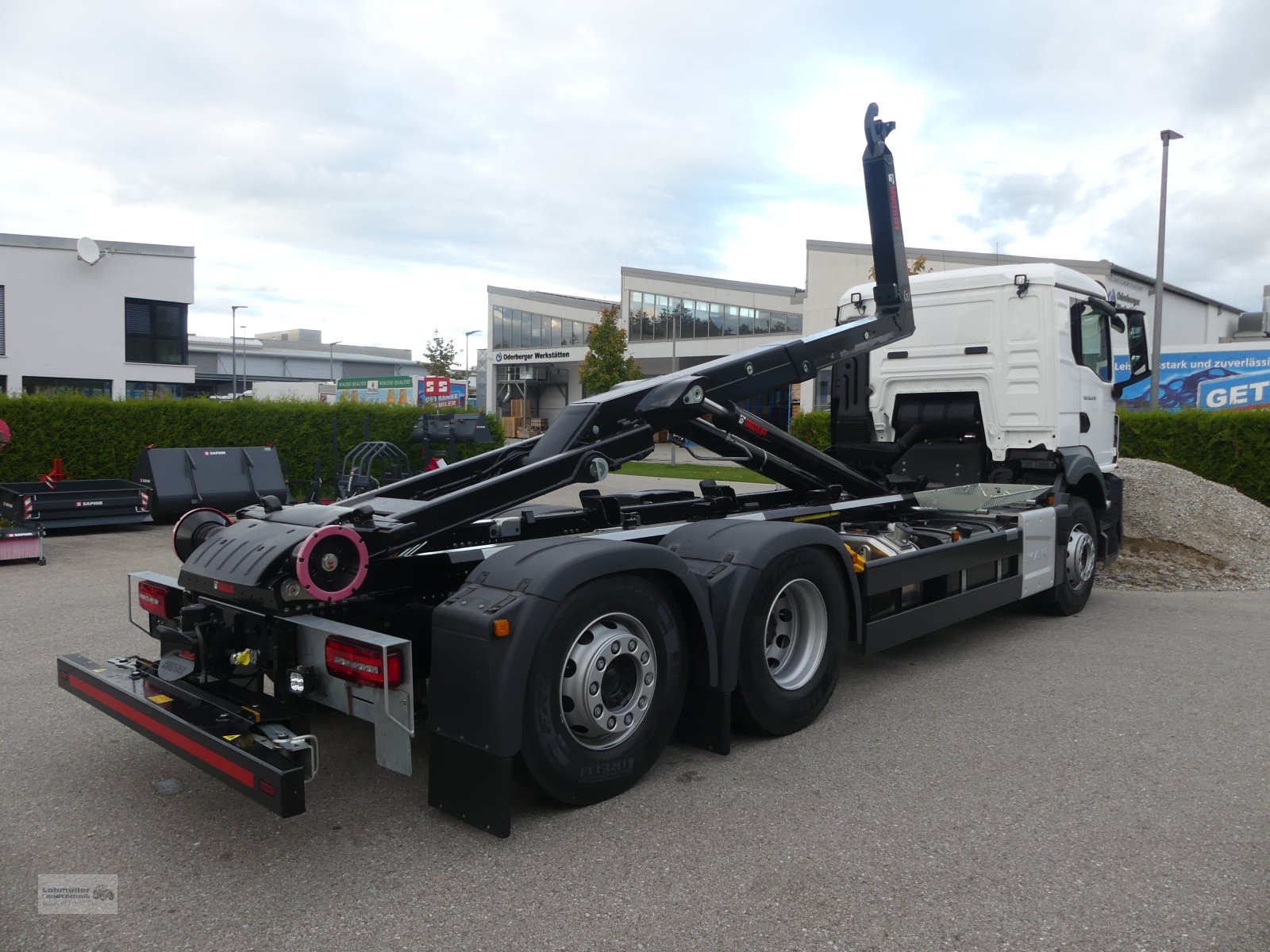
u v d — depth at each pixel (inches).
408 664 117.1
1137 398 1045.2
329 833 127.2
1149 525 381.7
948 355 275.0
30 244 1011.3
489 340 2518.5
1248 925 102.0
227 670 140.8
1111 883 111.7
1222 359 997.2
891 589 187.2
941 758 154.7
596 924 102.8
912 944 98.3
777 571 160.1
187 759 120.6
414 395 1804.9
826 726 171.8
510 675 120.8
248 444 637.9
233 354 2429.9
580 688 130.3
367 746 163.6
